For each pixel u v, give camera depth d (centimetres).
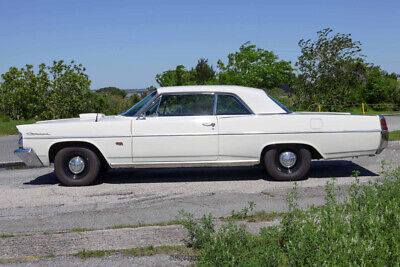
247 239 361
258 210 514
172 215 510
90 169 702
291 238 356
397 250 314
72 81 2378
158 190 660
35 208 566
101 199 610
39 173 848
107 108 2658
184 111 701
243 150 693
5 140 1588
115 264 357
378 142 696
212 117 693
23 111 2480
